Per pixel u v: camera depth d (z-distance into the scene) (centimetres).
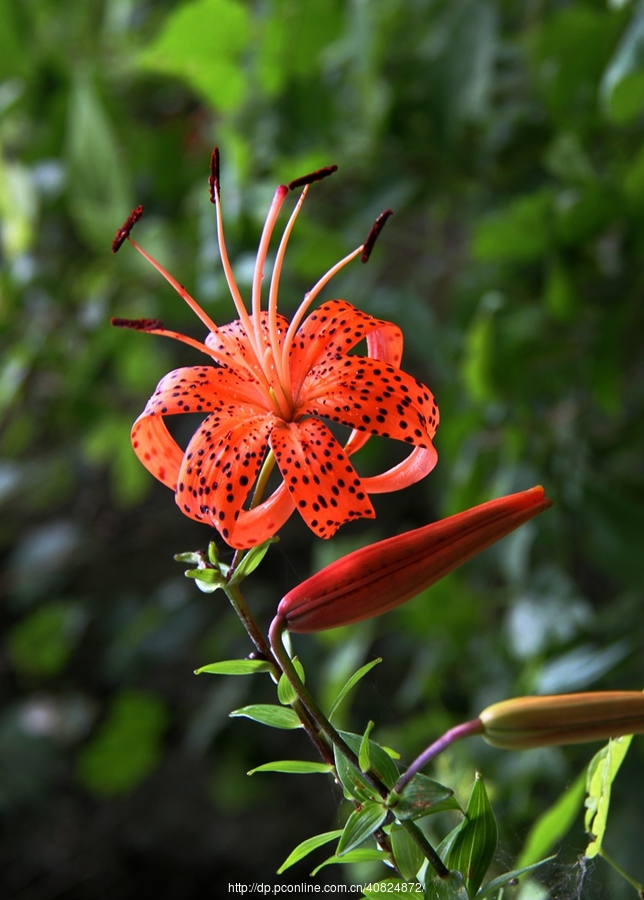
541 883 65
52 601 167
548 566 99
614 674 90
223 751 145
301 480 55
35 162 118
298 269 101
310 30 97
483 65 91
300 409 57
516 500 55
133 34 121
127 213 101
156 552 172
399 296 106
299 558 166
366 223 102
